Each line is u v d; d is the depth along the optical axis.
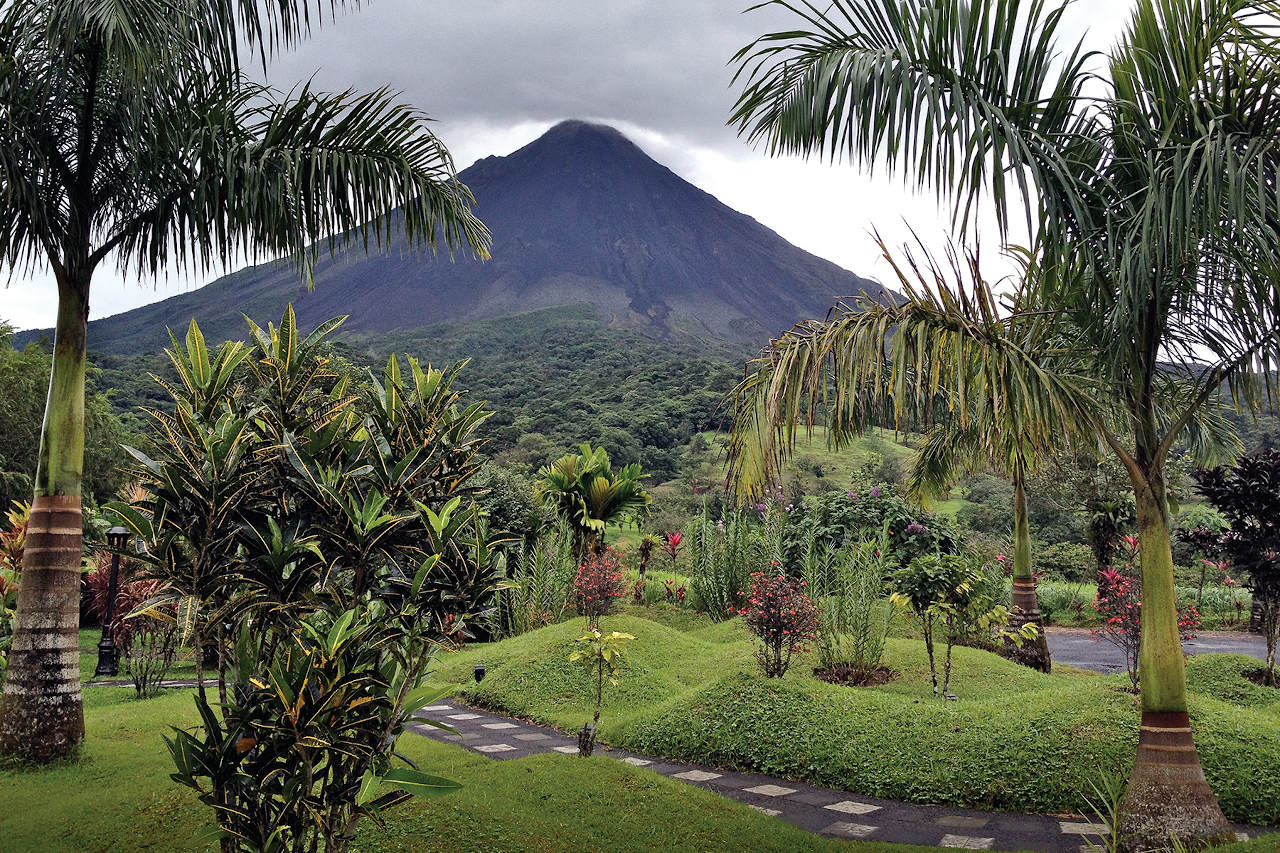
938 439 10.88
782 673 9.02
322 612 3.63
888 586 10.14
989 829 5.43
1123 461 4.91
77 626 6.35
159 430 3.49
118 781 5.57
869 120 4.66
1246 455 9.64
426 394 3.85
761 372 5.27
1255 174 4.26
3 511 20.39
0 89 5.77
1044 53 4.71
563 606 14.63
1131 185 4.81
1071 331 5.53
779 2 4.92
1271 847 4.05
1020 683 9.32
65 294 6.32
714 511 29.86
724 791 6.43
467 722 9.15
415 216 6.98
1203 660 9.86
